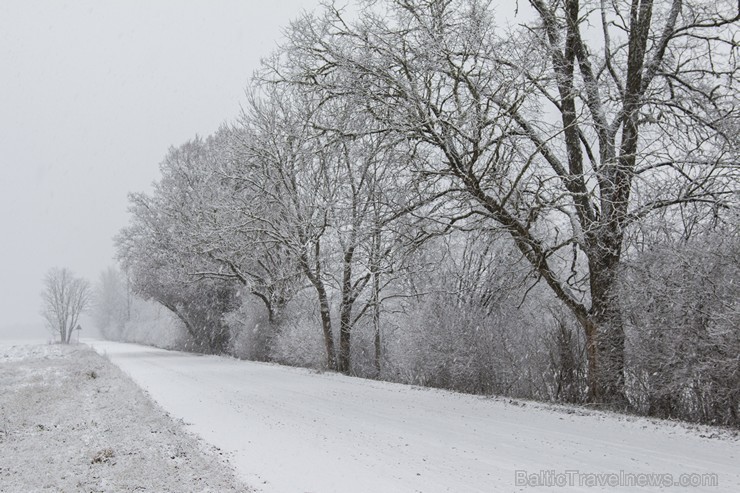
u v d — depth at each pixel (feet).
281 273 99.55
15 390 53.72
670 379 39.91
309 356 93.04
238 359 114.62
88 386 56.70
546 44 48.57
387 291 90.68
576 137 50.65
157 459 25.77
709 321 36.96
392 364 80.07
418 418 38.58
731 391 35.27
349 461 26.20
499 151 50.44
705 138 46.14
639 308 42.27
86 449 28.07
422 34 49.49
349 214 65.72
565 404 47.11
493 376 57.57
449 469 24.68
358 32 52.90
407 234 55.72
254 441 30.76
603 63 54.24
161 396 50.47
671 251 40.40
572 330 53.11
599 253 47.55
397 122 48.52
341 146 60.08
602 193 48.19
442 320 62.90
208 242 99.04
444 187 53.52
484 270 65.26
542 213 49.75
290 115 82.84
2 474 23.95
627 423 36.52
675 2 47.78
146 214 139.64
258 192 86.43
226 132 106.42
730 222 39.04
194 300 146.51
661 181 46.50
